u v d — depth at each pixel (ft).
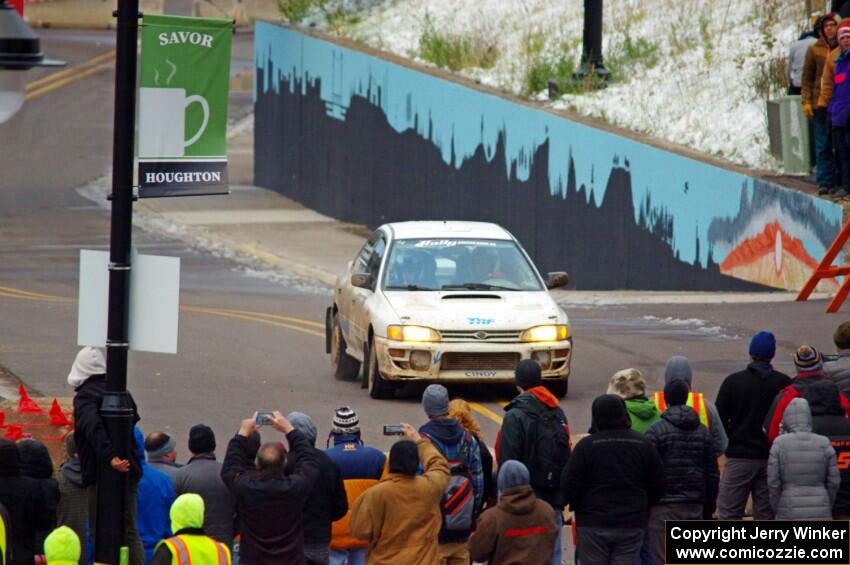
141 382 218.79
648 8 414.00
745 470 134.31
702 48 374.22
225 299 331.36
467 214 416.26
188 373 226.79
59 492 117.60
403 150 457.27
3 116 99.04
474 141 409.69
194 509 97.66
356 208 498.69
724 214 303.68
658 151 325.42
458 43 449.89
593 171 351.46
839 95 262.47
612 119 359.66
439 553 112.47
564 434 122.42
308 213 530.68
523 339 201.36
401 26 505.66
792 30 350.43
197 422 190.80
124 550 104.83
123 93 109.81
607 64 388.57
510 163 390.42
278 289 360.07
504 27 454.81
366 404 203.10
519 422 121.29
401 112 457.68
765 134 319.68
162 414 195.42
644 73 377.09
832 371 140.87
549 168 370.94
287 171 569.64
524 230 385.09
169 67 115.96
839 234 255.70
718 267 306.96
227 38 117.19
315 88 534.37
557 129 365.61
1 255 421.59
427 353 200.34
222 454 170.81
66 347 249.34
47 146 648.38
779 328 242.37
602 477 113.91
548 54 415.85
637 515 114.42
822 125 272.92
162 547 96.32
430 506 107.24
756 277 294.25
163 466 124.88
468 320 201.67
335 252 435.12
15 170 599.98
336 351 225.97
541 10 452.76
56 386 214.07
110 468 111.45
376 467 118.11
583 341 246.68
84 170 603.26
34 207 523.70
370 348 208.44
